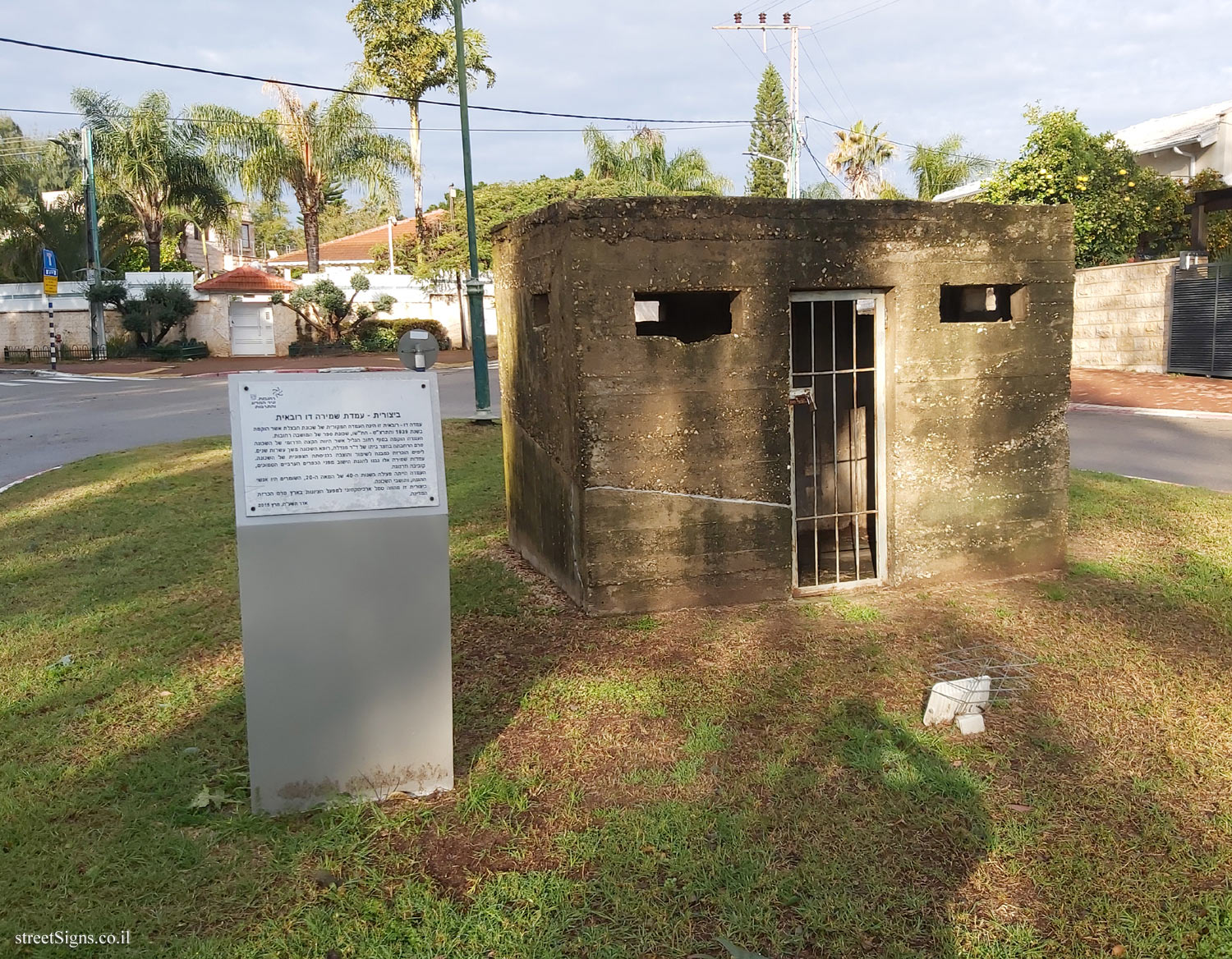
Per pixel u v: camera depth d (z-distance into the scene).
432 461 3.45
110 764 3.83
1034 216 5.86
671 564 5.43
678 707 4.28
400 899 2.98
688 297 6.70
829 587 5.85
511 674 4.65
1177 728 4.12
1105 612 5.49
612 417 5.21
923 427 5.82
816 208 5.39
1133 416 14.55
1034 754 3.90
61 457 11.74
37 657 5.05
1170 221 21.00
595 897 3.01
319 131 29.72
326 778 3.47
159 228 30.89
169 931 2.86
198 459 10.52
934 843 3.28
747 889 3.02
